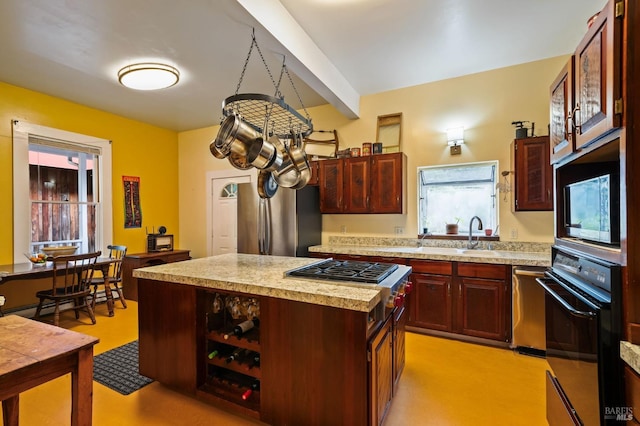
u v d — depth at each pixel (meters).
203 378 2.03
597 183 1.34
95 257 3.60
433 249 3.54
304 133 2.44
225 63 3.14
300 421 1.64
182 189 5.78
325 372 1.57
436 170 3.84
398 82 3.78
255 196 4.04
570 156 1.54
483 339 2.95
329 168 3.98
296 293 1.62
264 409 1.75
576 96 1.42
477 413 1.93
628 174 1.04
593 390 1.16
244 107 2.24
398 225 3.93
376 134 4.06
